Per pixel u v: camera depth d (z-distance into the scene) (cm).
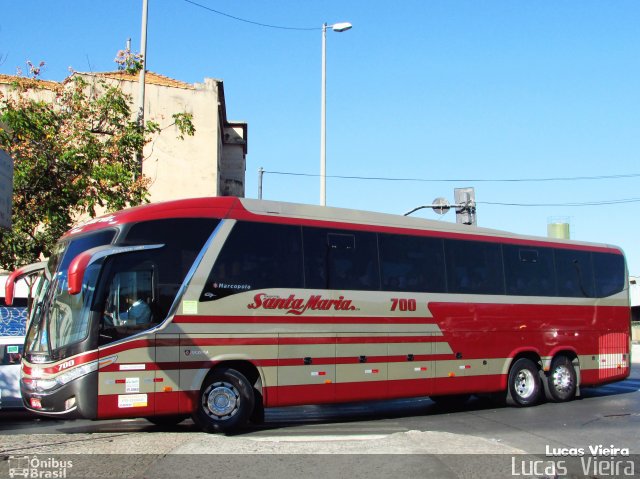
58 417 913
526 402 1420
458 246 1345
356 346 1152
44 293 1008
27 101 1588
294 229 1123
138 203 1614
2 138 1466
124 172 1570
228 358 1019
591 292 1580
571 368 1508
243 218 1073
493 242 1410
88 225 1043
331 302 1133
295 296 1095
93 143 1603
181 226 1020
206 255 1025
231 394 1021
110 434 986
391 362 1193
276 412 1378
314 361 1100
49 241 1546
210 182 2928
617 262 1669
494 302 1375
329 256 1149
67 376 915
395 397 1191
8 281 1059
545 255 1504
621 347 1625
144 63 1820
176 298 991
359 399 1145
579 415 1272
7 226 1047
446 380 1271
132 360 947
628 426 1122
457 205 1875
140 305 966
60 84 1719
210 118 2973
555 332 1484
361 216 1219
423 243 1289
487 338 1350
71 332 937
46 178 1532
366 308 1173
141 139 1662
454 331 1295
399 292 1225
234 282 1041
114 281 956
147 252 985
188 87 2994
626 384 2009
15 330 1594
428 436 950
